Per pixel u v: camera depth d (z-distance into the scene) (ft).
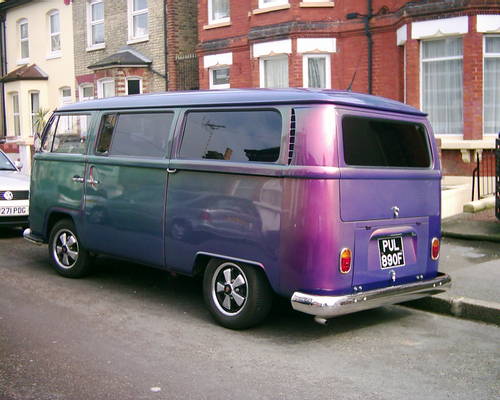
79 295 22.71
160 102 21.26
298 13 50.14
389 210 18.21
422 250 19.45
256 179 17.78
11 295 22.56
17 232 37.68
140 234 21.29
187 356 16.44
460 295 21.43
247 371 15.42
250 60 54.29
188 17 63.52
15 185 34.19
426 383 14.83
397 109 19.16
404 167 19.03
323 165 16.58
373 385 14.64
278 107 17.69
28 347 16.98
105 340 17.66
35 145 26.58
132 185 21.57
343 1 49.52
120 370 15.34
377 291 17.54
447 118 44.01
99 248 23.17
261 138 17.98
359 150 17.62
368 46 48.44
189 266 19.72
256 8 53.01
